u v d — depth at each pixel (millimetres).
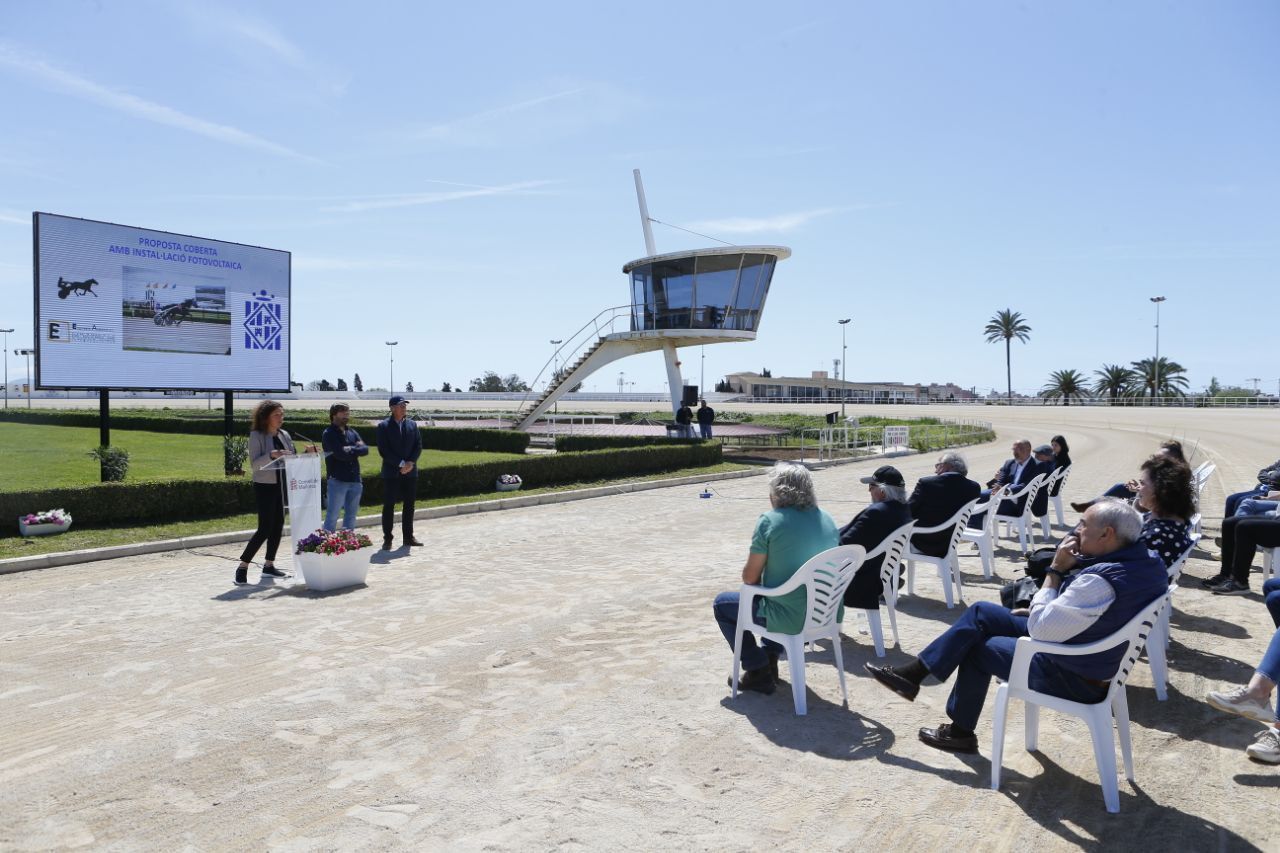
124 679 5516
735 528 12430
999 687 4027
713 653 6133
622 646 6309
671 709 5000
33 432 32688
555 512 14328
